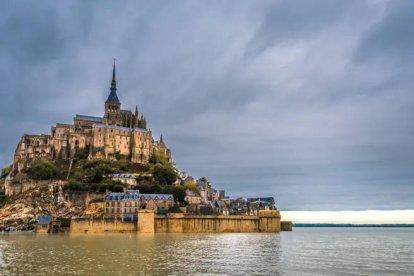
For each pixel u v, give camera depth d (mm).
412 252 117125
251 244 129125
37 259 81188
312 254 104562
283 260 87500
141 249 103750
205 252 98812
